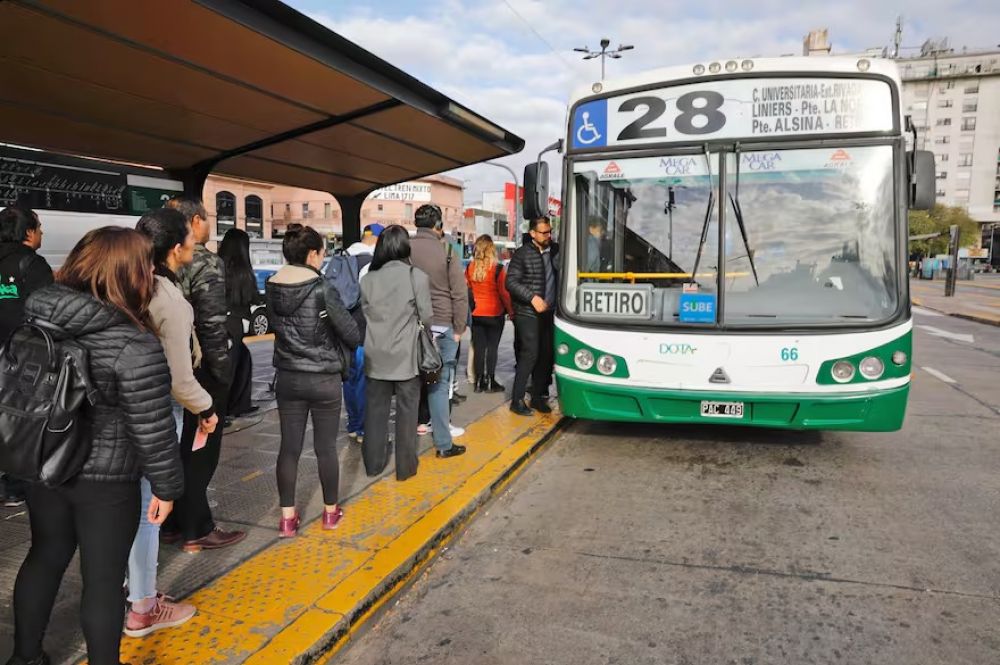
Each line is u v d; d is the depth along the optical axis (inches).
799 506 175.6
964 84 4082.2
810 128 200.1
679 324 203.5
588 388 212.7
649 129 210.7
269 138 307.4
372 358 177.5
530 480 198.4
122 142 300.4
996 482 193.6
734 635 116.1
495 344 297.9
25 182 374.9
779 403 195.0
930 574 137.4
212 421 110.6
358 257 222.8
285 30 188.1
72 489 86.1
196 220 129.2
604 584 135.3
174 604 114.3
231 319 160.4
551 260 252.1
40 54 198.1
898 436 242.4
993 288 1454.2
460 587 135.5
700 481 195.9
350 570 132.2
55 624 113.0
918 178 196.4
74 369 81.6
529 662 109.7
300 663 105.5
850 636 115.1
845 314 194.4
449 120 275.1
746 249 201.8
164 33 185.5
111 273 85.2
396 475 184.4
